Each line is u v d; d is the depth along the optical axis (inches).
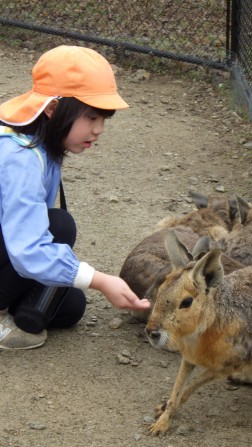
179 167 152.8
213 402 94.8
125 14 213.8
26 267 92.9
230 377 97.7
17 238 93.0
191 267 88.1
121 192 142.4
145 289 106.3
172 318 86.8
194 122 173.0
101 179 146.7
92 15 214.2
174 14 212.7
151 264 106.5
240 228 115.3
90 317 108.6
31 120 93.7
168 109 179.2
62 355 100.8
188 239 108.8
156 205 138.6
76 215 133.6
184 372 90.4
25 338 100.7
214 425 91.0
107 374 98.0
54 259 92.7
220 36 204.2
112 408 92.6
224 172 152.0
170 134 166.2
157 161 154.6
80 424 90.0
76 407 92.4
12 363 99.0
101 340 104.0
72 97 92.6
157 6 215.0
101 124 95.1
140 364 100.0
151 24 210.4
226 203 122.3
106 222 132.0
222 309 88.7
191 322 87.0
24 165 93.6
